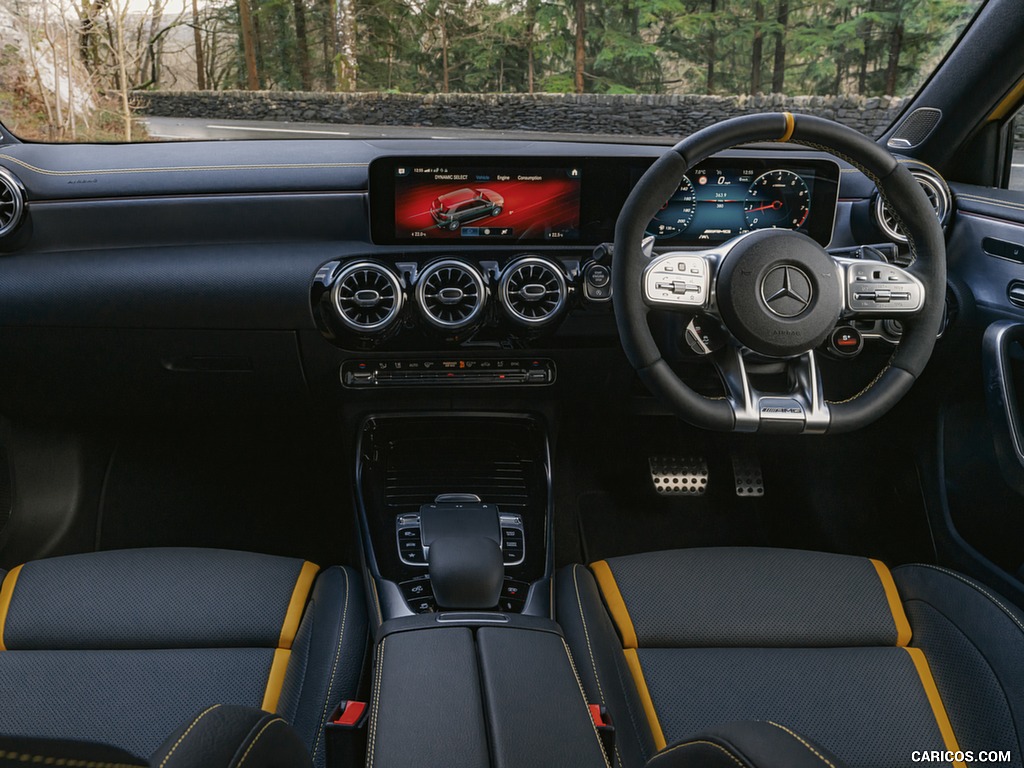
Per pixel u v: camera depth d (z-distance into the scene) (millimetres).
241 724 731
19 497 2084
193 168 1896
